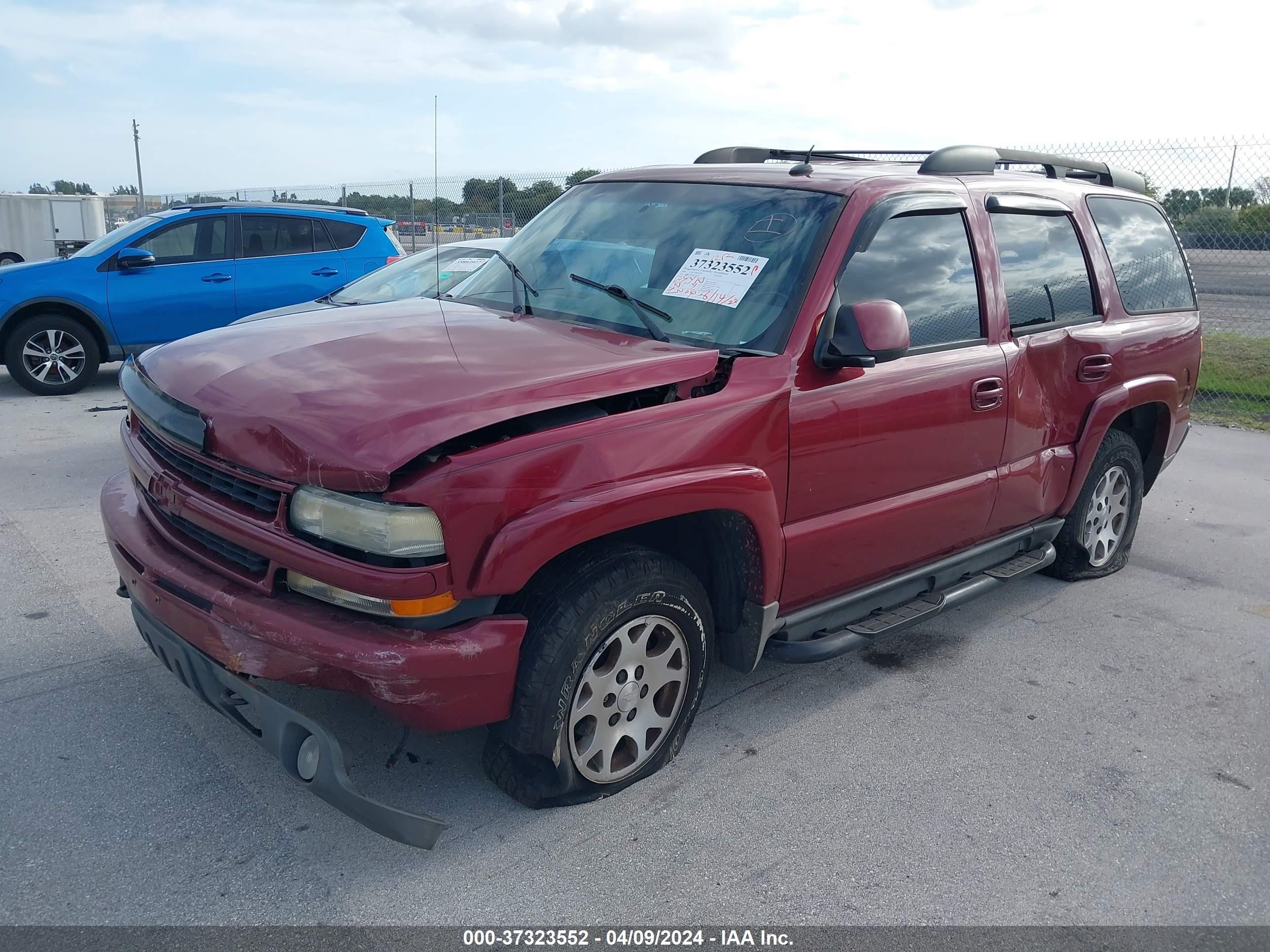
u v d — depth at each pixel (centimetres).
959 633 467
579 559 284
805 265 341
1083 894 287
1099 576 539
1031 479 436
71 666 386
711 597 339
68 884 267
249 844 287
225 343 333
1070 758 360
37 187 3238
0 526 543
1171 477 761
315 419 261
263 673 264
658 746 323
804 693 401
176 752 331
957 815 321
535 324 351
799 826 310
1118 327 484
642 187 412
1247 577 551
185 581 283
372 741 339
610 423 282
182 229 984
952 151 416
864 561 366
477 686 264
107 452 713
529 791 300
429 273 673
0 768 317
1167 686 420
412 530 250
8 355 924
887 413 353
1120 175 548
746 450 310
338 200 1734
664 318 348
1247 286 1627
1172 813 329
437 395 267
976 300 400
